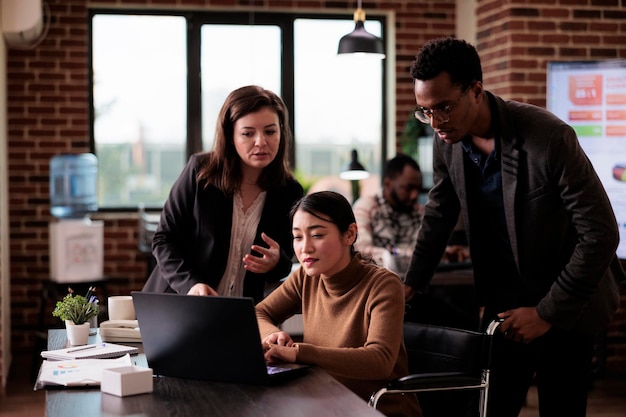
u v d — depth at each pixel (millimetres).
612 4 6684
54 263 7039
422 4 8156
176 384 2506
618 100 6145
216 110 8211
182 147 8227
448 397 3160
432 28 8180
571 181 3035
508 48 6641
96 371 2621
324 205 2893
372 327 2818
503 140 3133
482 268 3434
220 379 2518
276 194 3500
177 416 2182
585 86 6215
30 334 7793
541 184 3111
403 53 8180
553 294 3090
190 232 3557
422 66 2938
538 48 6633
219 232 3463
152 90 8156
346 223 2916
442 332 3156
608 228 3023
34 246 7785
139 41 8117
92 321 3459
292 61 8219
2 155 6691
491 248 3406
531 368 3418
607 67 6156
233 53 8188
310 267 2902
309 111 8297
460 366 3080
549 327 3115
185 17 8133
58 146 7812
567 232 3248
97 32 8062
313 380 2510
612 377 6391
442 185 3541
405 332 3262
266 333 3000
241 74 8203
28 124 7766
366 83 8359
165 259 3480
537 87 6648
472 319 4660
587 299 3070
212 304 2457
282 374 2510
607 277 3332
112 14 8055
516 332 3131
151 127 8164
